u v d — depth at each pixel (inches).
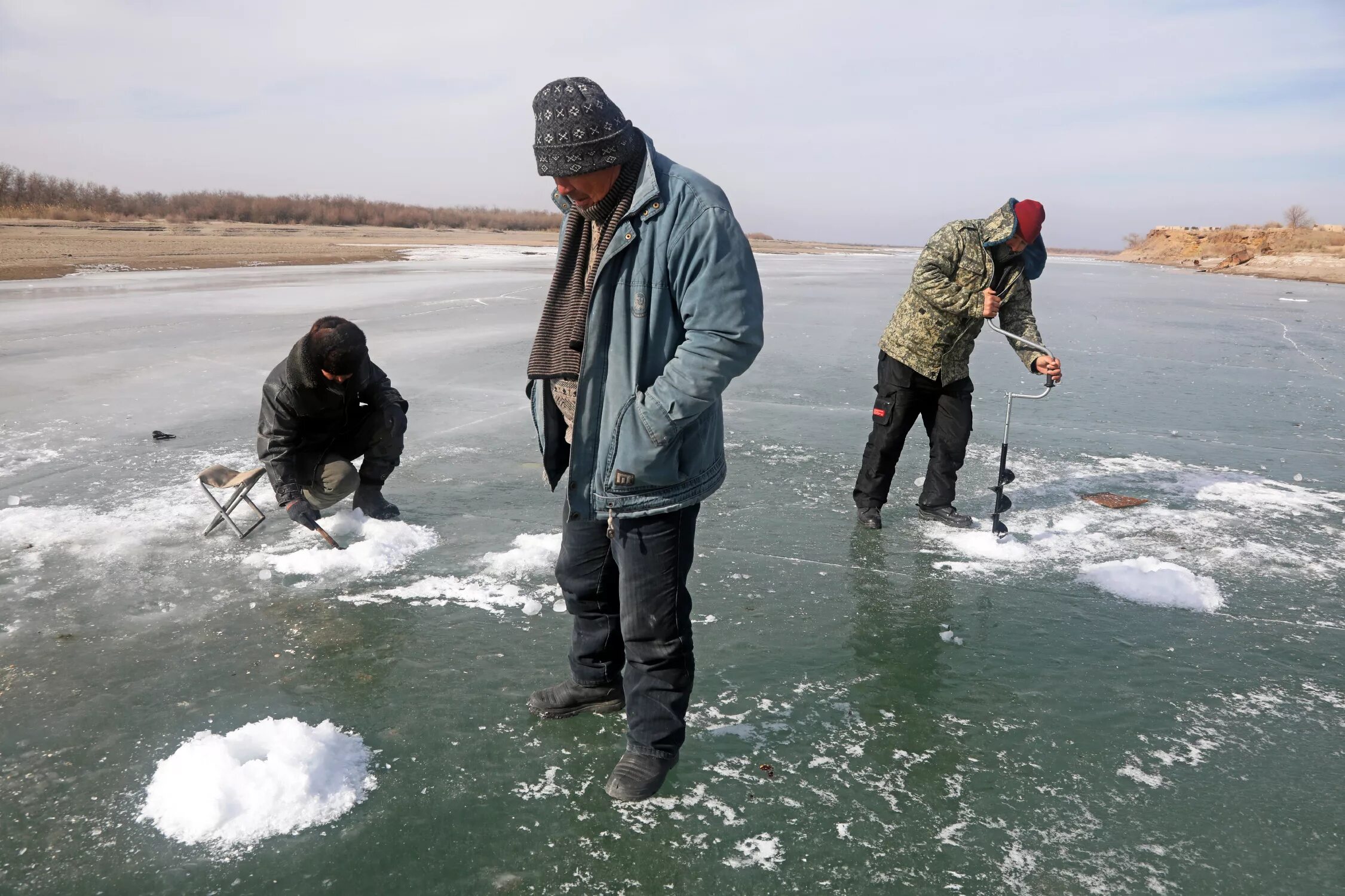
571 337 87.7
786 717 109.2
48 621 130.9
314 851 84.0
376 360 363.6
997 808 92.4
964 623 136.8
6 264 758.5
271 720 101.0
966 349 169.0
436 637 127.7
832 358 394.6
